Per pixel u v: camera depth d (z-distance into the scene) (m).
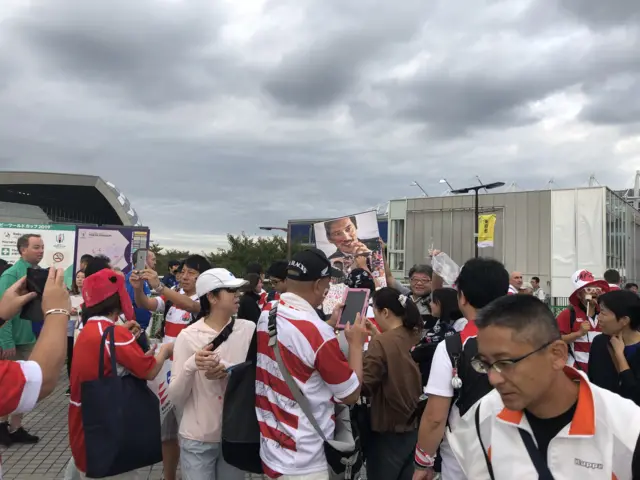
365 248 6.24
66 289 2.19
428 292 5.37
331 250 6.41
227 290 3.38
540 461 1.56
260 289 7.79
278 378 2.65
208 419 3.27
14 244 11.29
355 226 6.35
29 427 6.51
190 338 3.33
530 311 1.54
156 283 4.70
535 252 29.78
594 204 28.61
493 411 1.71
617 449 1.46
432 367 2.42
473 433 1.80
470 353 2.27
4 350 5.35
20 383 1.87
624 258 31.66
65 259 11.32
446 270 4.59
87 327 3.05
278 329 2.68
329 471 2.69
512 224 30.56
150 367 2.96
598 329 4.96
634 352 3.74
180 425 3.38
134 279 5.09
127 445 2.77
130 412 2.83
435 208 33.28
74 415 2.99
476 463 1.77
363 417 3.55
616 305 3.81
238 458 2.87
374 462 3.50
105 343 2.95
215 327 3.39
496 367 1.54
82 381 2.85
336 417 2.88
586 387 1.54
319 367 2.60
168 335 5.01
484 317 1.59
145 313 7.97
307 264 2.79
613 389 3.88
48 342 2.04
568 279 28.78
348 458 2.69
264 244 40.41
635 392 3.61
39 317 2.51
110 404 2.77
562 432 1.52
